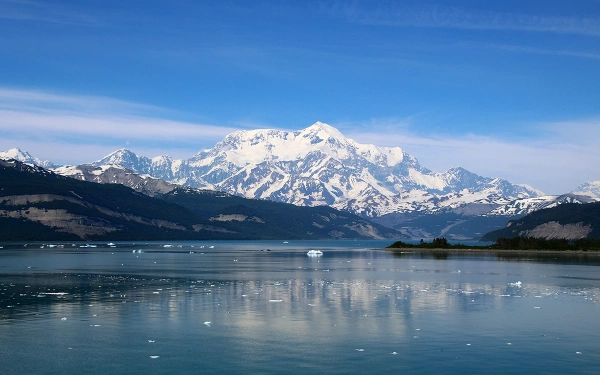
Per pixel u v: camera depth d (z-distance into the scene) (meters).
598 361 52.34
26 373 49.41
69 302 83.88
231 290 99.44
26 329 64.69
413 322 68.88
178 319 70.50
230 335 62.03
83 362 52.28
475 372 49.41
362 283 113.19
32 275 130.38
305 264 182.88
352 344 58.22
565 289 102.56
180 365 51.44
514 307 80.12
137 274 134.50
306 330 64.44
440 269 157.75
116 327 65.81
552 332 63.41
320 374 48.88
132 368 50.66
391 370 49.94
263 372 49.53
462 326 66.50
